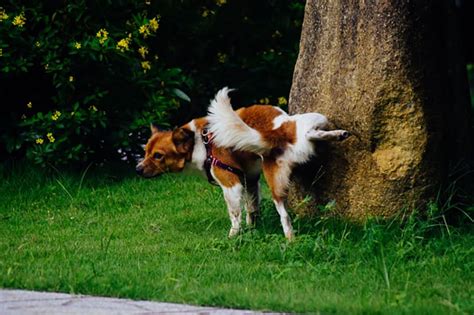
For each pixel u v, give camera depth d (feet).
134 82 49.14
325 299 28.71
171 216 42.93
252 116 37.60
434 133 37.45
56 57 47.26
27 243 37.73
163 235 39.34
